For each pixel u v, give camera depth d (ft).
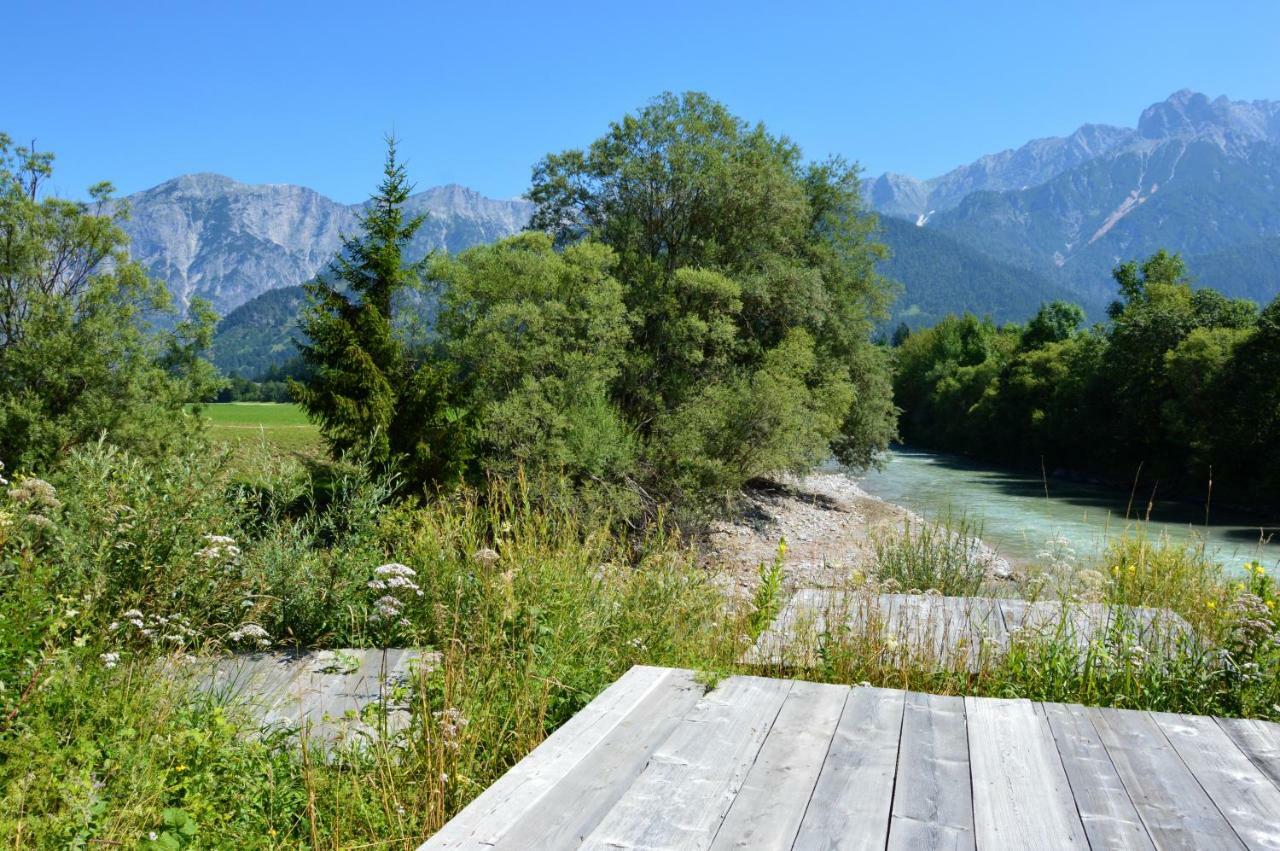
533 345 74.84
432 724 12.89
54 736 11.75
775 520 91.81
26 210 59.72
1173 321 129.39
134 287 63.46
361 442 57.47
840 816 8.09
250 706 15.31
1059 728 10.80
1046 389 166.09
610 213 108.68
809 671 17.76
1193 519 93.71
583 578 20.15
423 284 75.20
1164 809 8.38
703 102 105.40
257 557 22.25
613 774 9.09
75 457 22.75
